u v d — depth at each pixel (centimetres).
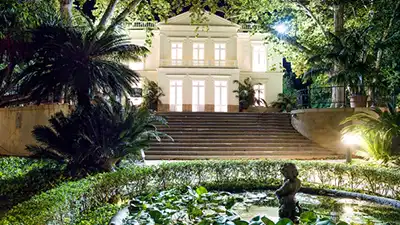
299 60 2120
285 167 511
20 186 769
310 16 1994
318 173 826
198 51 2736
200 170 816
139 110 893
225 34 2730
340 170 794
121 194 683
